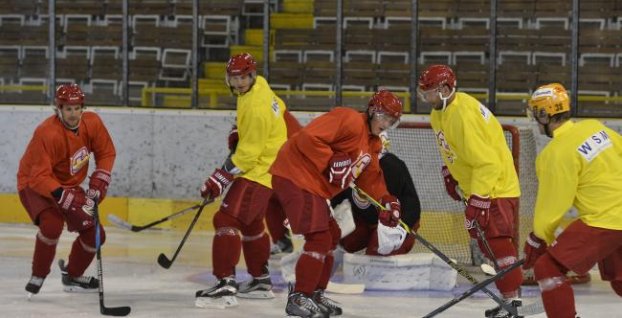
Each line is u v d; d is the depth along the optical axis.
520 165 21.33
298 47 29.03
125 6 25.95
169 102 29.31
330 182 14.14
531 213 21.25
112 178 25.67
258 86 15.72
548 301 12.12
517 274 14.81
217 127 25.06
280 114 16.25
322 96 28.17
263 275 16.70
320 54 28.86
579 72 26.58
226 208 15.95
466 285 18.31
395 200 14.66
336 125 14.09
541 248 12.60
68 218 16.09
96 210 15.84
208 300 16.05
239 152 15.54
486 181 14.23
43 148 15.66
